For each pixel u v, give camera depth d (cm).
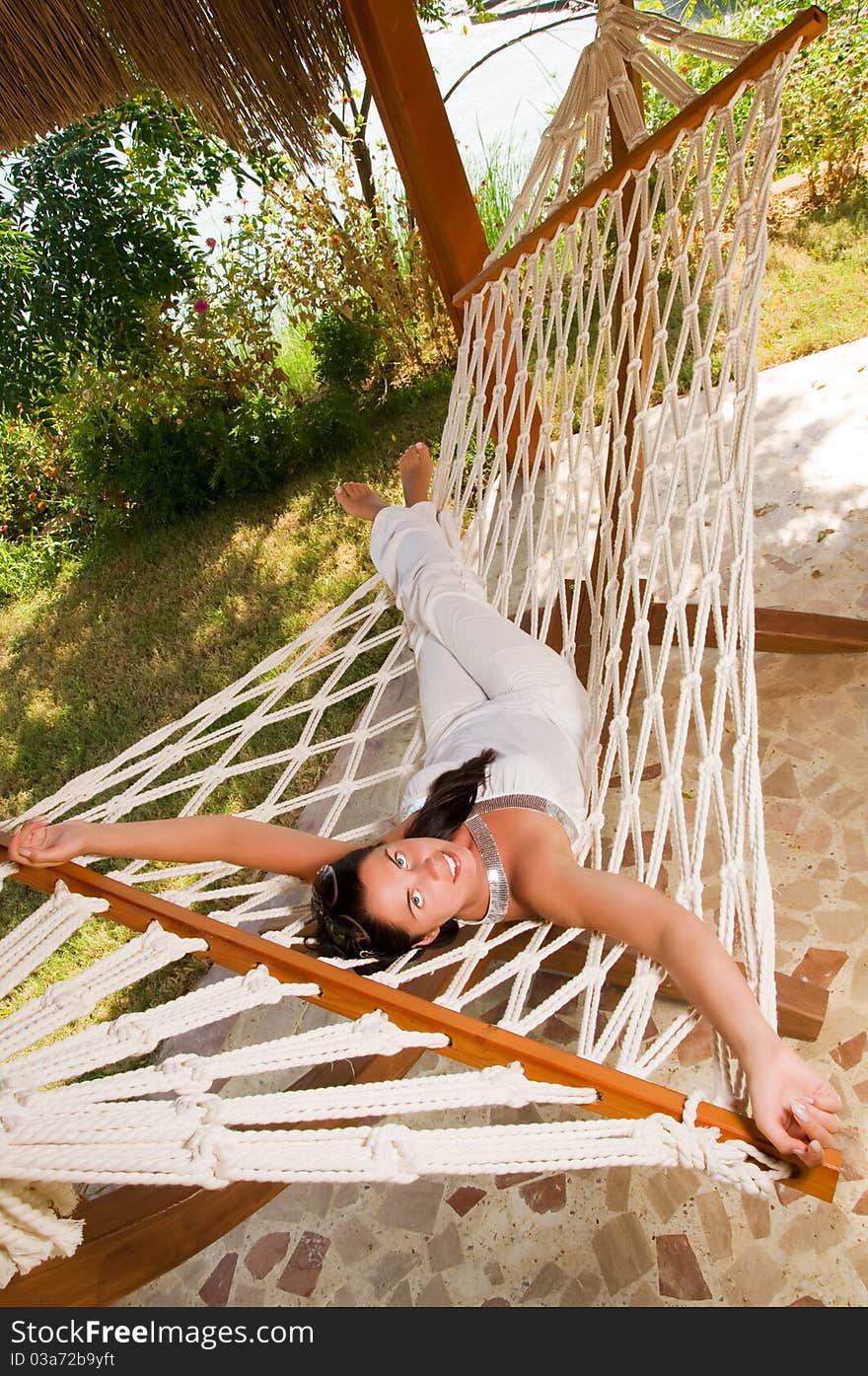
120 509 488
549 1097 124
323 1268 195
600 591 224
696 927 143
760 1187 116
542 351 246
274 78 251
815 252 443
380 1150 111
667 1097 122
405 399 489
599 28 215
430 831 185
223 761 212
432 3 551
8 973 143
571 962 209
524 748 196
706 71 484
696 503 195
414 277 488
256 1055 121
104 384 479
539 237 240
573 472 236
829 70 456
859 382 365
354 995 134
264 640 383
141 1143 103
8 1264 98
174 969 267
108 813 191
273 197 470
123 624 425
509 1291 183
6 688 416
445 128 270
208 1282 198
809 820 238
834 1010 203
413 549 250
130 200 462
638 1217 187
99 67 235
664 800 166
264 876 287
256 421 460
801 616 273
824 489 327
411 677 332
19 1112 101
